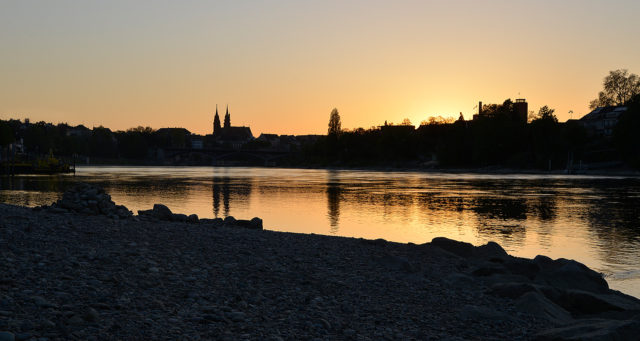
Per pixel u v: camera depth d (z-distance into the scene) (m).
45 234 16.50
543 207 55.84
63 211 22.67
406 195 72.38
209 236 19.88
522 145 178.25
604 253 29.69
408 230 39.41
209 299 11.49
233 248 17.77
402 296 13.42
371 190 82.94
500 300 13.69
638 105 141.38
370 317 11.36
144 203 57.12
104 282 11.71
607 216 47.81
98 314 9.44
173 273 13.32
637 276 23.39
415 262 18.58
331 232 38.03
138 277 12.45
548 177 129.62
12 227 16.97
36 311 9.24
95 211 23.34
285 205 57.75
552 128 163.12
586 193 75.06
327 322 10.50
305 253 18.38
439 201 63.00
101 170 185.38
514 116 192.00
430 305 12.78
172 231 20.28
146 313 9.96
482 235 36.88
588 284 15.85
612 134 148.50
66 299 10.13
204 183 99.38
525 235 36.84
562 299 13.71
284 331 9.85
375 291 13.73
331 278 14.66
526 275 17.39
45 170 140.88
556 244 32.81
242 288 12.66
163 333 9.00
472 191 80.31
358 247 20.92
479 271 17.09
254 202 61.06
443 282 15.33
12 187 83.44
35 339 8.00
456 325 11.27
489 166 179.38
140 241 17.20
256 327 9.92
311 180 117.19
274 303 11.74
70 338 8.23
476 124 192.12
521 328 11.24
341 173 172.50
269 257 16.81
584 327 10.48
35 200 58.84
